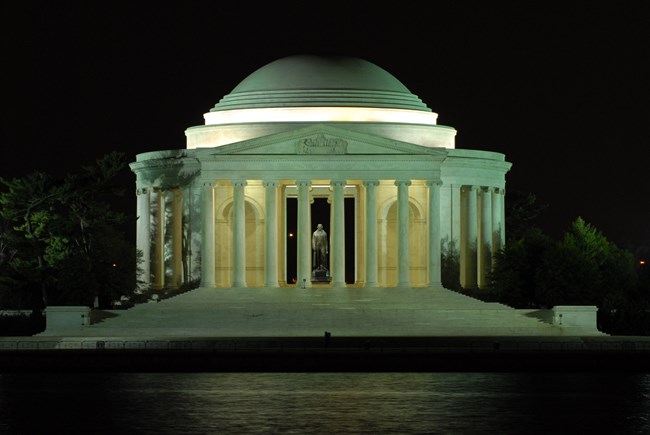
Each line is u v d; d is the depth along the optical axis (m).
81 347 183.75
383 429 137.88
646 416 143.88
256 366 172.25
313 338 190.00
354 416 143.62
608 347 183.62
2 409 147.62
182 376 169.38
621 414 144.75
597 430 137.75
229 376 169.25
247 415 144.12
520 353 173.88
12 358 172.00
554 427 139.00
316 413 145.00
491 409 147.25
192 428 138.12
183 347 182.50
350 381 165.12
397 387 160.62
